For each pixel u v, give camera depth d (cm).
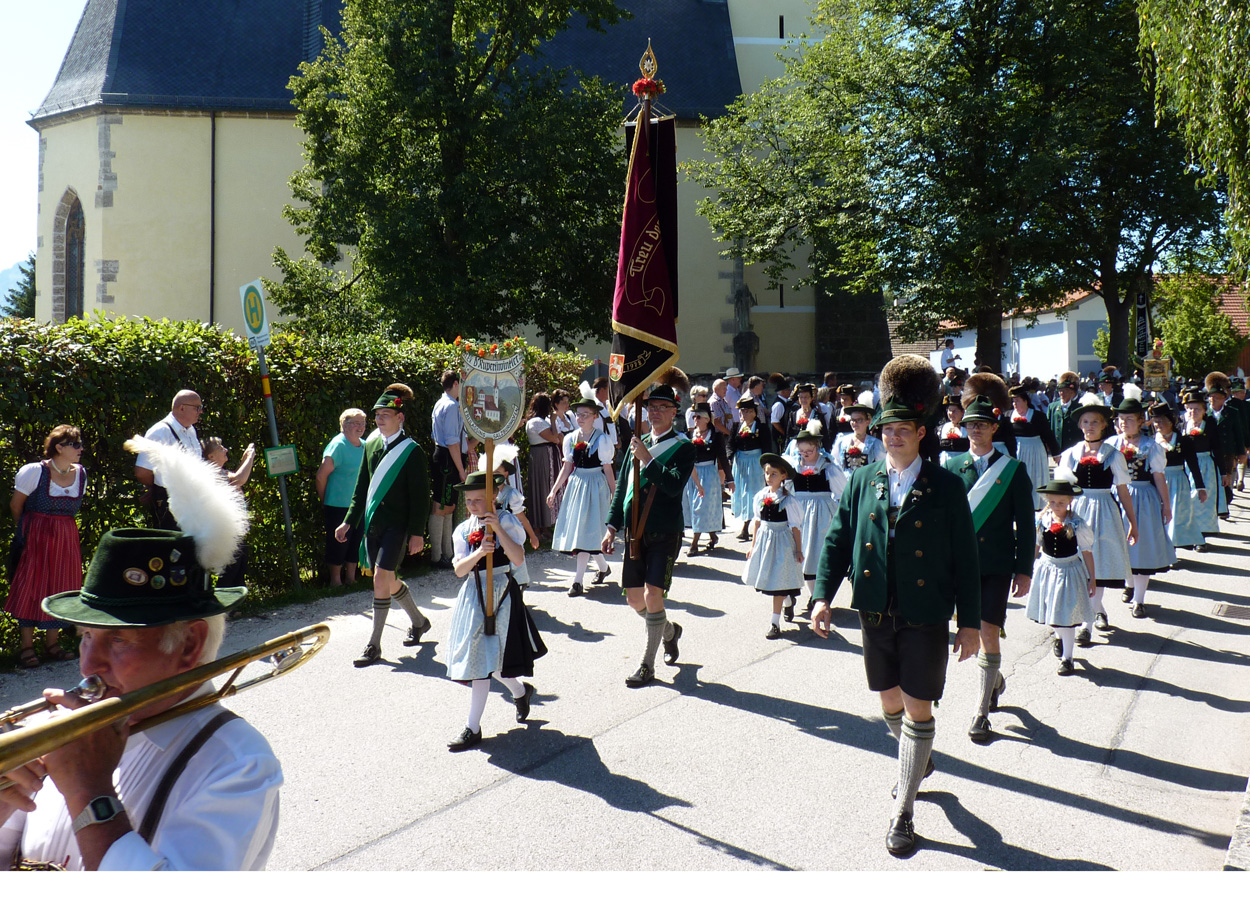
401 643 711
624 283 629
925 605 398
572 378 1528
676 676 640
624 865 376
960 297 2455
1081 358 4622
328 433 954
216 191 3000
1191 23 871
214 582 203
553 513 1182
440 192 2288
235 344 852
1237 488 1797
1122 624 796
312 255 2986
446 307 2305
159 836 174
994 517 535
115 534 194
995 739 529
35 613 626
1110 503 773
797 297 3441
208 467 205
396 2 2247
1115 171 2584
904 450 409
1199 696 602
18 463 650
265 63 3136
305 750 500
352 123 2328
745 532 1252
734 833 407
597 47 3494
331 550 902
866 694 602
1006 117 2345
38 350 658
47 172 3050
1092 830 415
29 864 182
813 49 2756
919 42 2412
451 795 445
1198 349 3650
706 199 3091
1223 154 869
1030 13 2273
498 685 621
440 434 995
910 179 2453
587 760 490
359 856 382
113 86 2959
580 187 2519
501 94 2531
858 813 429
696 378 3319
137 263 2958
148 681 191
